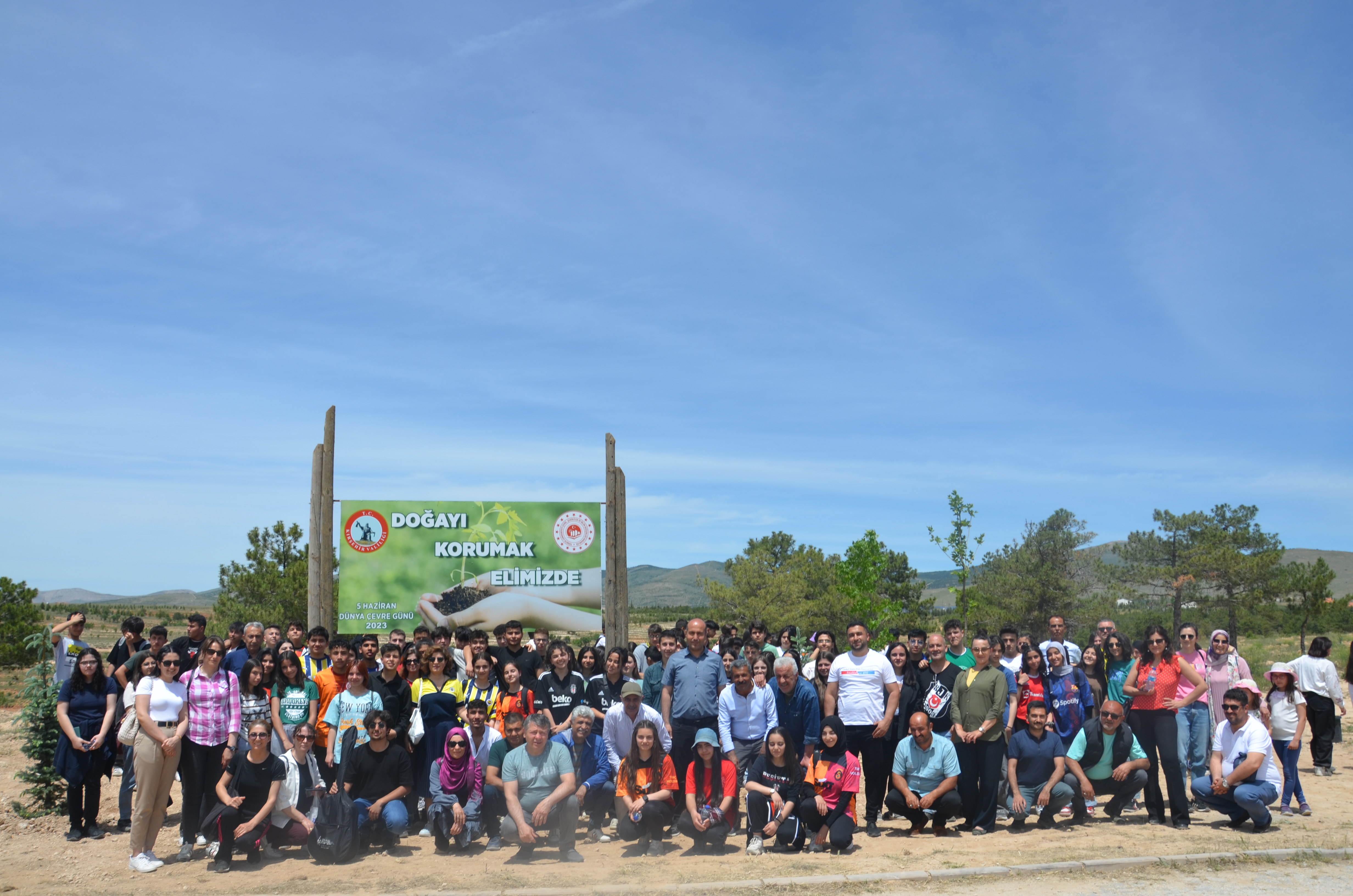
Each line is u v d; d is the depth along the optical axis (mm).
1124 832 9055
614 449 14414
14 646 25438
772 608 39438
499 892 7129
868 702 9500
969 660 10070
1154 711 9461
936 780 9109
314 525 13414
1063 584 38875
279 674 9445
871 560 31797
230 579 24734
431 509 13906
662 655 11305
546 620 14055
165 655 8445
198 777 8523
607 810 9203
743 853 8461
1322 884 7270
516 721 9016
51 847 8867
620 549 14219
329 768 9156
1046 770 9453
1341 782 12008
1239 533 43594
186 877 7852
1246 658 36188
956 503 27547
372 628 13578
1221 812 9383
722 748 9352
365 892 7246
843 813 8484
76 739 9078
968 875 7484
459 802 8750
